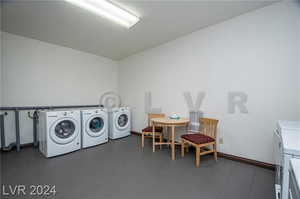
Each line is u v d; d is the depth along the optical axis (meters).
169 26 2.83
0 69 2.92
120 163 2.51
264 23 2.26
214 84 2.81
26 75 3.20
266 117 2.28
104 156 2.80
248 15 2.39
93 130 3.41
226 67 2.65
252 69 2.38
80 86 4.06
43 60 3.42
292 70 2.07
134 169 2.31
